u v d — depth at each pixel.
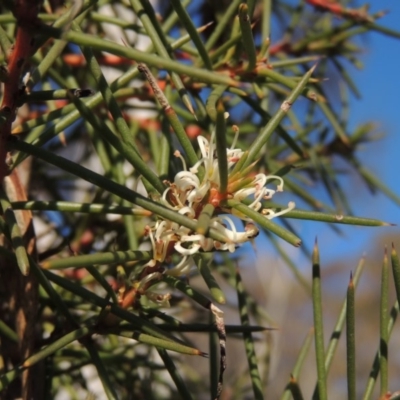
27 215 0.27
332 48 0.46
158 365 0.39
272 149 0.44
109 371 0.39
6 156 0.22
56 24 0.21
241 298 0.29
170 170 0.30
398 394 0.24
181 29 0.39
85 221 0.38
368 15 0.43
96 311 0.33
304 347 0.28
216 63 0.31
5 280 0.27
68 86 0.34
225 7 0.44
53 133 0.23
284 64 0.32
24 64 0.20
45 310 0.36
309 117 0.46
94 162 0.46
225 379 0.54
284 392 0.26
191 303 0.44
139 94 0.33
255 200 0.22
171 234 0.22
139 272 0.25
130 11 0.42
